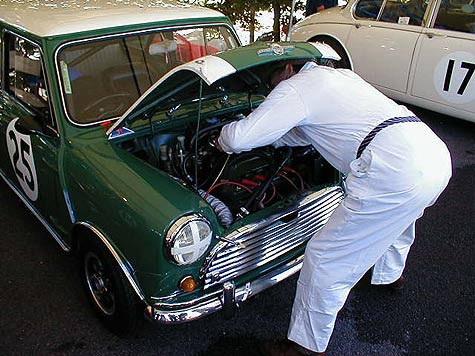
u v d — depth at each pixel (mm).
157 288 1991
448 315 2629
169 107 2467
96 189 2127
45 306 2625
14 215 3430
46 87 2471
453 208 3645
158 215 1891
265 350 2311
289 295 2750
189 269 2000
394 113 1983
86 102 2508
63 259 2988
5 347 2365
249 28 7293
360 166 1922
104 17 2699
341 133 1994
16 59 2775
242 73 2350
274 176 2471
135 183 2045
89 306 2631
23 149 2730
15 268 2900
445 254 3119
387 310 2660
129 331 2344
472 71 4418
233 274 2168
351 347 2424
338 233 1996
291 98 1950
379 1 5109
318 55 2258
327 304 2092
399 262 2609
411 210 1952
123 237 2023
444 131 4980
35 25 2594
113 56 2637
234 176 2469
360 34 5293
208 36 3059
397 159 1864
